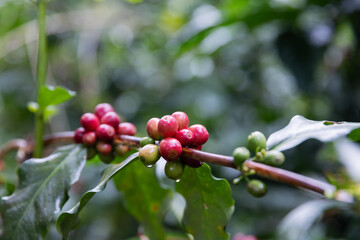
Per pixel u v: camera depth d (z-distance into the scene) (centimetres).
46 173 38
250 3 74
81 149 39
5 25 93
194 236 39
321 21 73
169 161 33
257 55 102
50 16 96
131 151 41
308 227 46
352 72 75
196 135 34
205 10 96
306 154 79
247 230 83
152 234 46
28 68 115
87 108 105
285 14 70
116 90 116
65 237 34
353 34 70
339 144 59
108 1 109
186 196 38
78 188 81
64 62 113
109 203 83
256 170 34
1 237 36
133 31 112
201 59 108
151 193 45
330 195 32
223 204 37
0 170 52
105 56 113
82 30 101
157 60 114
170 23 110
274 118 103
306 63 70
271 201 80
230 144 95
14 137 115
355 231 54
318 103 88
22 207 36
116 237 90
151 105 112
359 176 50
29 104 44
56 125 85
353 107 75
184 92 109
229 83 108
